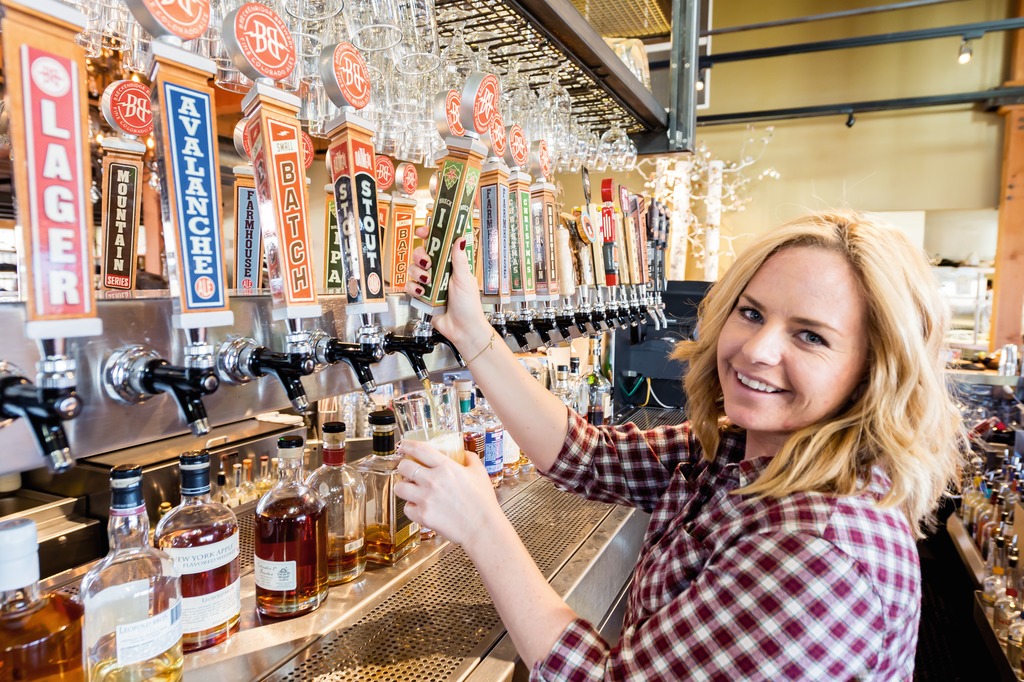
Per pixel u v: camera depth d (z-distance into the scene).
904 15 5.46
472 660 1.10
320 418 2.49
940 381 1.06
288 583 1.16
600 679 0.91
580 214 1.93
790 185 5.81
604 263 2.15
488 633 1.18
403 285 1.37
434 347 1.24
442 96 1.08
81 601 0.90
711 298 1.29
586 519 1.80
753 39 5.81
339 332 1.05
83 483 1.89
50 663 0.83
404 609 1.25
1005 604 2.46
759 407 1.04
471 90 1.10
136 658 0.89
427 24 1.32
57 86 0.58
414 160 1.53
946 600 3.44
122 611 0.88
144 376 0.73
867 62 5.56
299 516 1.16
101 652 0.88
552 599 0.98
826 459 0.94
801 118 5.70
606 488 1.51
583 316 1.97
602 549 1.63
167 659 0.92
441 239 1.13
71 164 0.60
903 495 0.92
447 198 1.12
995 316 5.18
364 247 0.94
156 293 0.87
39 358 0.65
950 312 1.09
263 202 0.80
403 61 1.34
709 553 1.01
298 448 1.18
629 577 1.82
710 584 0.89
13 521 0.83
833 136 5.67
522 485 2.02
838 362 0.98
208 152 0.72
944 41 5.36
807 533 0.85
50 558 1.73
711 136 5.99
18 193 0.56
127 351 0.74
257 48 0.76
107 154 0.99
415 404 1.07
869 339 0.99
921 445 0.97
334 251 1.22
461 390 1.83
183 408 0.74
